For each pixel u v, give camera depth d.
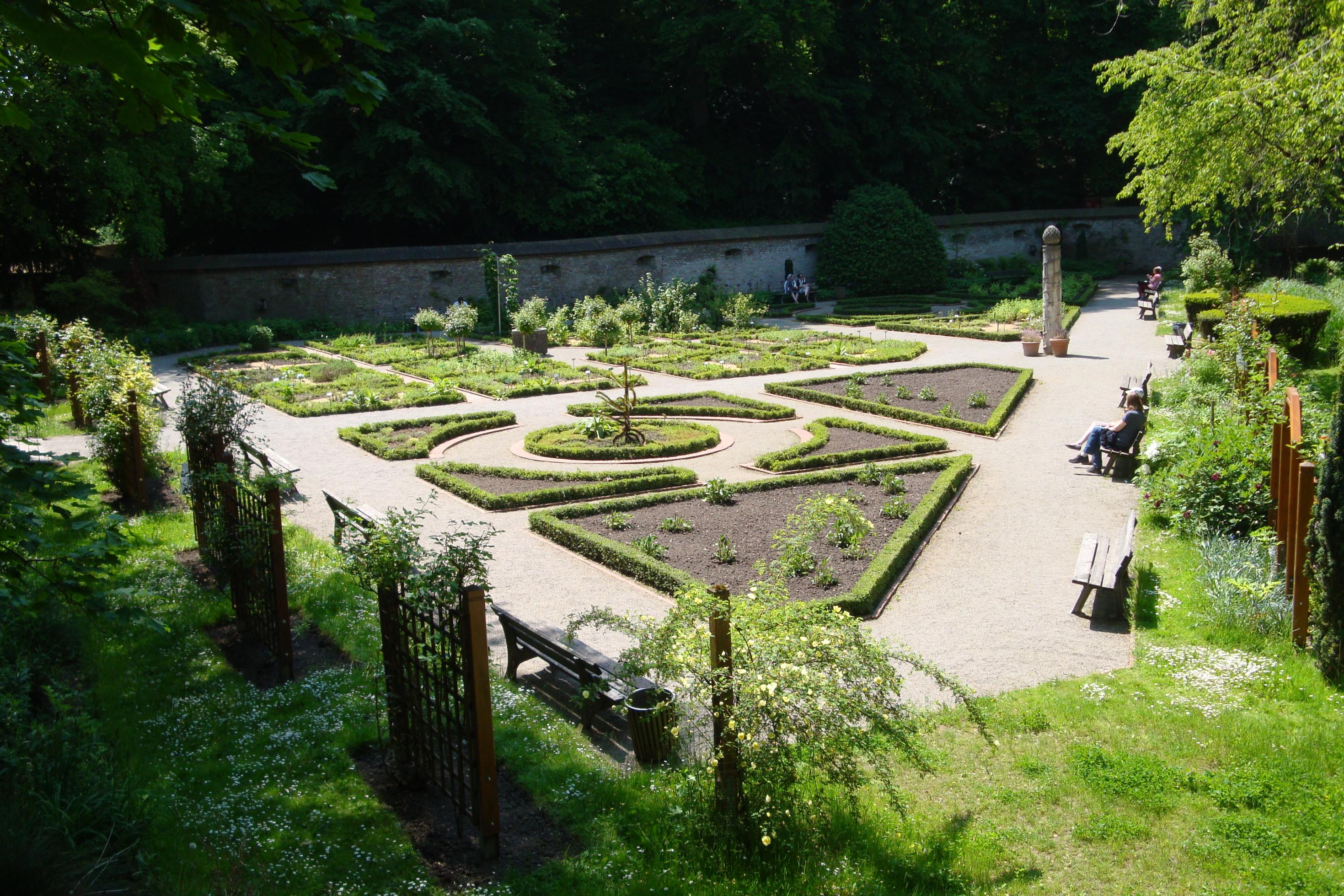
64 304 28.09
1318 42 16.20
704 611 5.59
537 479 14.28
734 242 42.38
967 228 47.03
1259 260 35.44
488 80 36.38
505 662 8.33
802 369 23.98
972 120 48.69
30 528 5.11
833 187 47.62
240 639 8.71
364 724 6.95
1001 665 8.12
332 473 14.77
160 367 25.64
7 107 3.97
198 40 4.00
